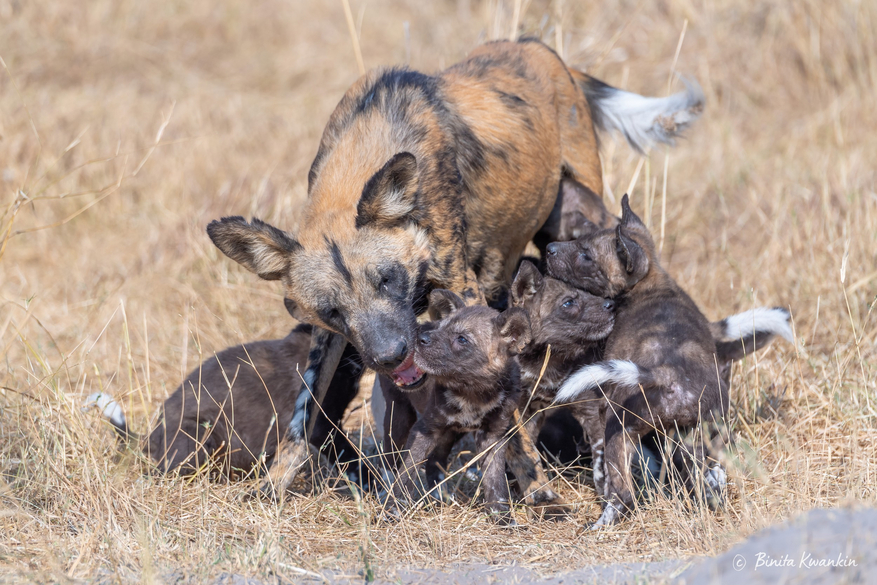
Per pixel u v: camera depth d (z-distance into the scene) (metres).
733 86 39.00
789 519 12.44
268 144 37.28
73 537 13.88
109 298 26.20
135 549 13.34
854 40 37.06
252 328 23.62
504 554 13.84
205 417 17.33
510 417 15.80
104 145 35.53
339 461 18.17
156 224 30.83
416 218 16.25
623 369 14.52
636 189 27.47
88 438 16.56
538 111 19.97
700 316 16.72
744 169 31.42
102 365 22.33
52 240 31.11
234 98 43.00
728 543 12.83
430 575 12.95
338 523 15.16
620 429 15.05
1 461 16.16
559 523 15.35
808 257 24.03
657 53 40.25
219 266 26.20
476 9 50.66
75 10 48.56
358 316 15.41
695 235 28.30
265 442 17.25
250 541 14.22
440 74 19.38
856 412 17.55
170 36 50.31
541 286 16.84
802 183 29.47
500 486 15.46
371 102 17.28
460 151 17.83
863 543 10.68
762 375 19.62
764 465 15.99
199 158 35.03
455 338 14.84
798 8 39.06
